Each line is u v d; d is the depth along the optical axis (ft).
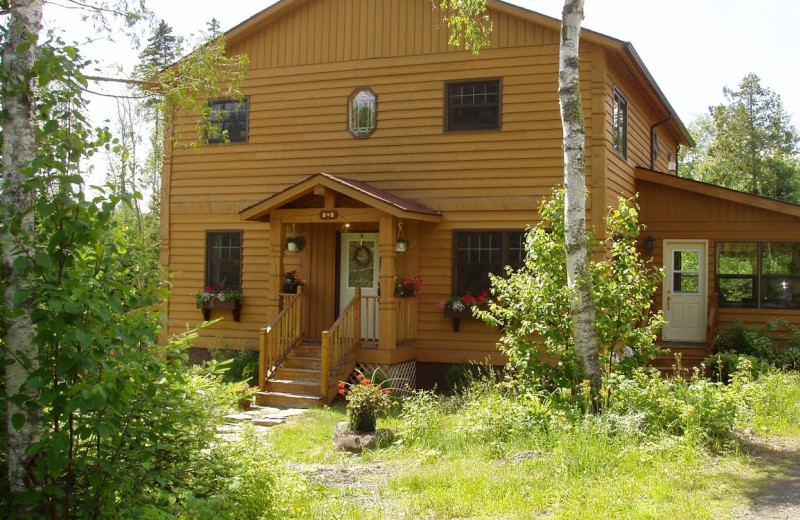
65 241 13.93
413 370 47.14
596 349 30.89
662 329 53.52
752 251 51.80
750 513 18.61
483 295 45.01
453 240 47.03
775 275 51.21
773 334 49.65
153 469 16.24
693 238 52.90
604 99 44.60
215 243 53.16
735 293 52.06
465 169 47.03
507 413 28.55
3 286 14.82
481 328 46.19
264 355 42.80
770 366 42.83
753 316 51.21
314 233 50.57
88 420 14.20
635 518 18.29
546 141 45.44
